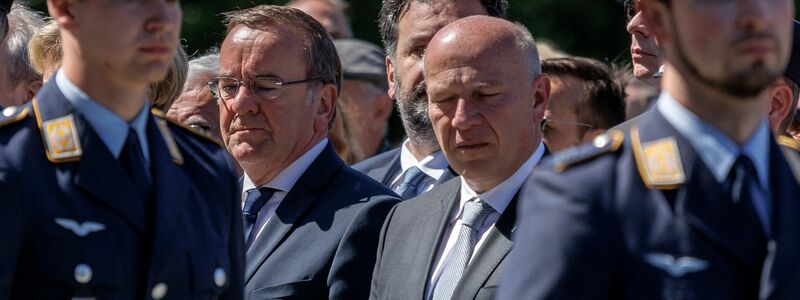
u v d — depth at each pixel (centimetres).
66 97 472
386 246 641
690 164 420
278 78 709
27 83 701
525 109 623
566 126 786
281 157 709
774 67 412
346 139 971
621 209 418
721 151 421
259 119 709
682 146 423
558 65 795
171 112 820
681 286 407
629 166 425
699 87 421
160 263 469
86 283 452
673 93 430
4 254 444
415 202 649
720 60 410
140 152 480
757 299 410
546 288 417
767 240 413
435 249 617
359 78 1013
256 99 709
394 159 845
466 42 621
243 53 715
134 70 461
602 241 416
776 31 411
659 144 425
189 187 495
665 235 412
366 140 1023
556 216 423
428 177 788
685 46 416
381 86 1030
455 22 637
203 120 814
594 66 800
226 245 508
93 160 466
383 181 831
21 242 449
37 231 452
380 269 635
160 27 458
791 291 408
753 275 411
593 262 416
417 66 777
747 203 415
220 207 507
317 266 663
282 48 713
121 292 460
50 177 461
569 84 789
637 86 909
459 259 604
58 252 451
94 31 457
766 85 415
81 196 461
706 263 408
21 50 697
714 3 409
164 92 721
